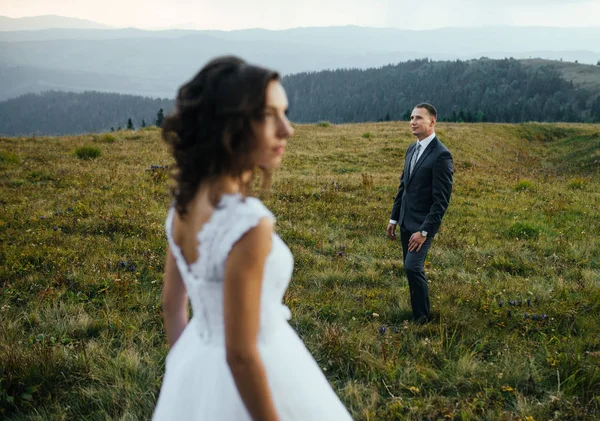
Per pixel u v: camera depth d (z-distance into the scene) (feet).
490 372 13.32
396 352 14.14
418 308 16.90
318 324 15.93
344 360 13.71
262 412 3.97
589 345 15.02
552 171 85.66
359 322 16.66
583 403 12.02
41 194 36.32
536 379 13.10
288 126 4.17
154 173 43.68
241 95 3.80
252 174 4.31
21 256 21.88
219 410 4.57
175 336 5.64
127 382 12.05
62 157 57.16
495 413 11.47
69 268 20.79
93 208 31.71
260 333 4.59
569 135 148.25
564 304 18.39
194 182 4.15
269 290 4.37
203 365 4.71
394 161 67.97
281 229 29.17
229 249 3.87
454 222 34.24
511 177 59.62
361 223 31.78
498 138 126.31
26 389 11.76
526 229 31.68
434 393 12.47
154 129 96.02
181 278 5.44
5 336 14.30
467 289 19.94
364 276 21.81
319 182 46.73
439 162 15.96
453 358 14.24
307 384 4.99
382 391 12.49
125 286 18.60
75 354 13.39
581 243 29.19
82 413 11.30
